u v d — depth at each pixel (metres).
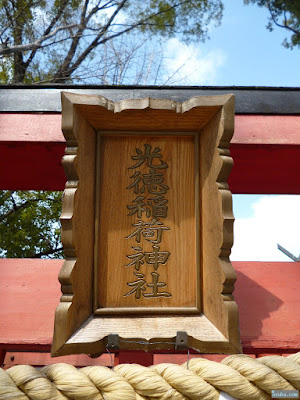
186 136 1.05
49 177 1.46
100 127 1.02
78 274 0.88
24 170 1.39
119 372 0.81
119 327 0.89
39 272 1.14
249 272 1.15
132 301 0.96
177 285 0.97
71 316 0.84
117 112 0.95
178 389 0.77
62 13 6.41
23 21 6.24
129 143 1.04
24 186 1.57
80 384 0.74
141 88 1.17
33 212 6.18
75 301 0.86
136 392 0.78
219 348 0.84
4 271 1.14
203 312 0.96
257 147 1.15
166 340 0.85
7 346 1.12
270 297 1.11
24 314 1.08
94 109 0.94
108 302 0.95
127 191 1.02
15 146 1.16
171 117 0.97
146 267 0.98
